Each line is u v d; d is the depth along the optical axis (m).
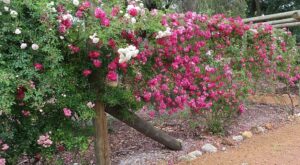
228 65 5.12
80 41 2.86
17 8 2.64
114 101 3.27
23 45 2.62
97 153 3.33
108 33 2.82
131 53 2.78
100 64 2.96
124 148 4.45
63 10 2.77
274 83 6.57
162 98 3.89
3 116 2.85
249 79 5.48
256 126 5.44
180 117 5.11
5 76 2.45
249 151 4.39
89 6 2.87
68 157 3.91
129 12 3.03
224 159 4.10
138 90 3.59
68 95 2.97
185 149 4.36
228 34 4.88
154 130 4.09
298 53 7.04
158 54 3.66
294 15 6.23
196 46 4.16
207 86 4.53
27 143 2.98
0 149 2.85
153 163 3.94
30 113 2.92
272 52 5.96
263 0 15.05
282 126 5.66
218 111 4.97
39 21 2.66
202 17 4.39
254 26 5.75
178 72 4.01
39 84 2.68
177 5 7.88
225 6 9.45
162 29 3.29
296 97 7.63
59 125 3.10
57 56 2.66
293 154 4.24
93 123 3.30
